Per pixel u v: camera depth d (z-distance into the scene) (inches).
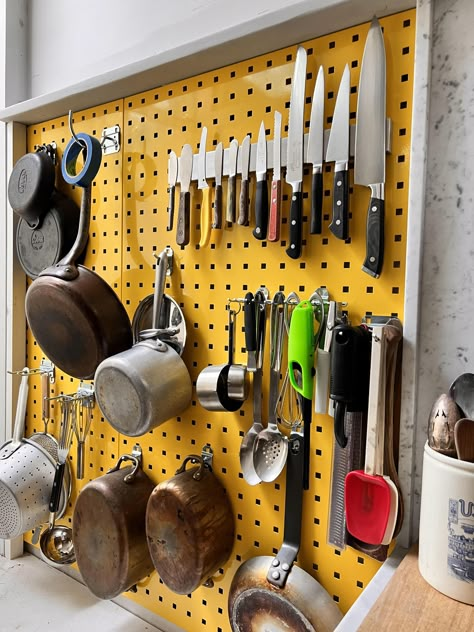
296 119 29.1
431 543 20.9
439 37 24.8
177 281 36.7
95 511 36.7
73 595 42.0
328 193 28.9
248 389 32.6
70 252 38.6
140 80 36.3
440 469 20.5
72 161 40.1
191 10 37.0
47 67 48.0
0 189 47.7
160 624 37.9
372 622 18.6
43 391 46.0
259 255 32.1
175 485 32.7
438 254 25.1
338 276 28.5
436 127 25.0
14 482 42.0
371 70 26.3
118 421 33.9
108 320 36.4
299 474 29.7
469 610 19.4
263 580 30.3
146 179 38.5
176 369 33.6
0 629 37.0
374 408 24.2
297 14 27.2
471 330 24.2
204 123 34.8
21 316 47.4
